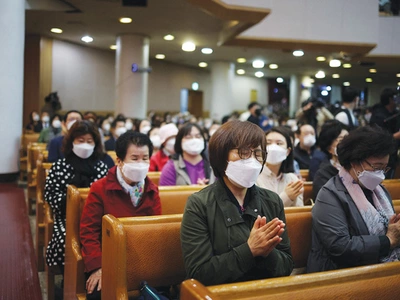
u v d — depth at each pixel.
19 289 3.51
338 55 15.12
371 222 2.23
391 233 2.17
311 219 2.52
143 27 11.84
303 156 4.82
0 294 3.40
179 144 3.77
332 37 10.49
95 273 2.50
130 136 2.60
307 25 10.35
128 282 2.11
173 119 15.46
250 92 25.34
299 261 2.48
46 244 3.57
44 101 14.49
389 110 4.89
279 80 25.19
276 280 1.53
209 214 1.87
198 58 17.94
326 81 25.50
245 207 1.94
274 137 3.24
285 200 2.92
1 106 7.84
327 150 3.36
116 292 2.01
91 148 3.33
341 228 2.20
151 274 2.15
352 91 5.80
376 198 2.36
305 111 6.27
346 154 2.31
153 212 2.73
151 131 6.04
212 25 10.95
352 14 10.59
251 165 1.82
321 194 2.33
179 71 20.22
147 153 2.62
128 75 12.91
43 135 7.94
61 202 3.25
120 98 13.05
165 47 15.12
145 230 2.15
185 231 1.87
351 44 10.61
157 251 2.16
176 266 2.20
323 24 10.43
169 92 19.73
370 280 1.69
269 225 1.70
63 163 3.37
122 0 9.24
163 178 3.75
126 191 2.67
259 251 1.70
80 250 2.66
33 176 5.88
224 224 1.86
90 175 3.41
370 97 26.83
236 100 24.34
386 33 12.49
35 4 9.68
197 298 1.33
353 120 5.83
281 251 1.92
